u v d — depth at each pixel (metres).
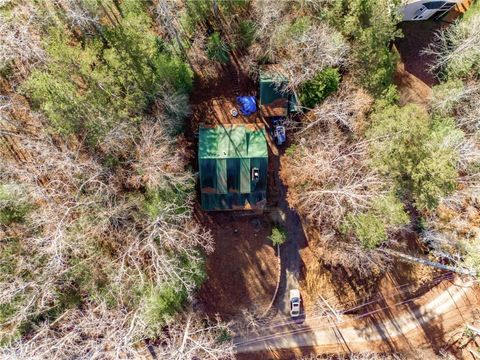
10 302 23.62
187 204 27.02
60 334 25.22
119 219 25.22
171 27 25.81
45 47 24.17
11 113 26.86
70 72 23.45
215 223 30.70
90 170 24.83
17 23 23.12
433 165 24.73
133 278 24.62
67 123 24.33
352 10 25.52
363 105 25.94
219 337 28.47
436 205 26.70
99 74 23.61
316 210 27.06
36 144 25.20
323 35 24.88
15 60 25.72
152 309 24.69
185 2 26.78
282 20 26.00
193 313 27.44
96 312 25.61
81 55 23.53
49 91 23.31
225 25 28.69
